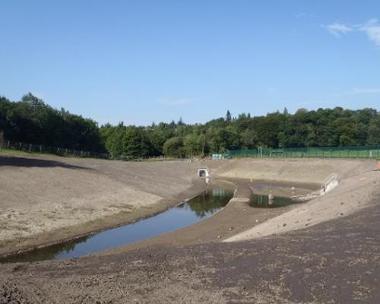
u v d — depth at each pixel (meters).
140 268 19.14
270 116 167.12
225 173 110.69
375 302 14.41
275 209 48.66
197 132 171.38
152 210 50.31
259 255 19.88
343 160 92.38
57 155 105.06
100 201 49.75
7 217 37.12
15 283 17.19
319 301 14.74
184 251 21.69
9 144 98.25
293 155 113.56
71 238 35.06
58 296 15.88
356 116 162.62
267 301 14.98
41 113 123.88
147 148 158.75
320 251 19.83
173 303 15.14
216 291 16.03
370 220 26.44
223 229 37.12
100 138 157.75
